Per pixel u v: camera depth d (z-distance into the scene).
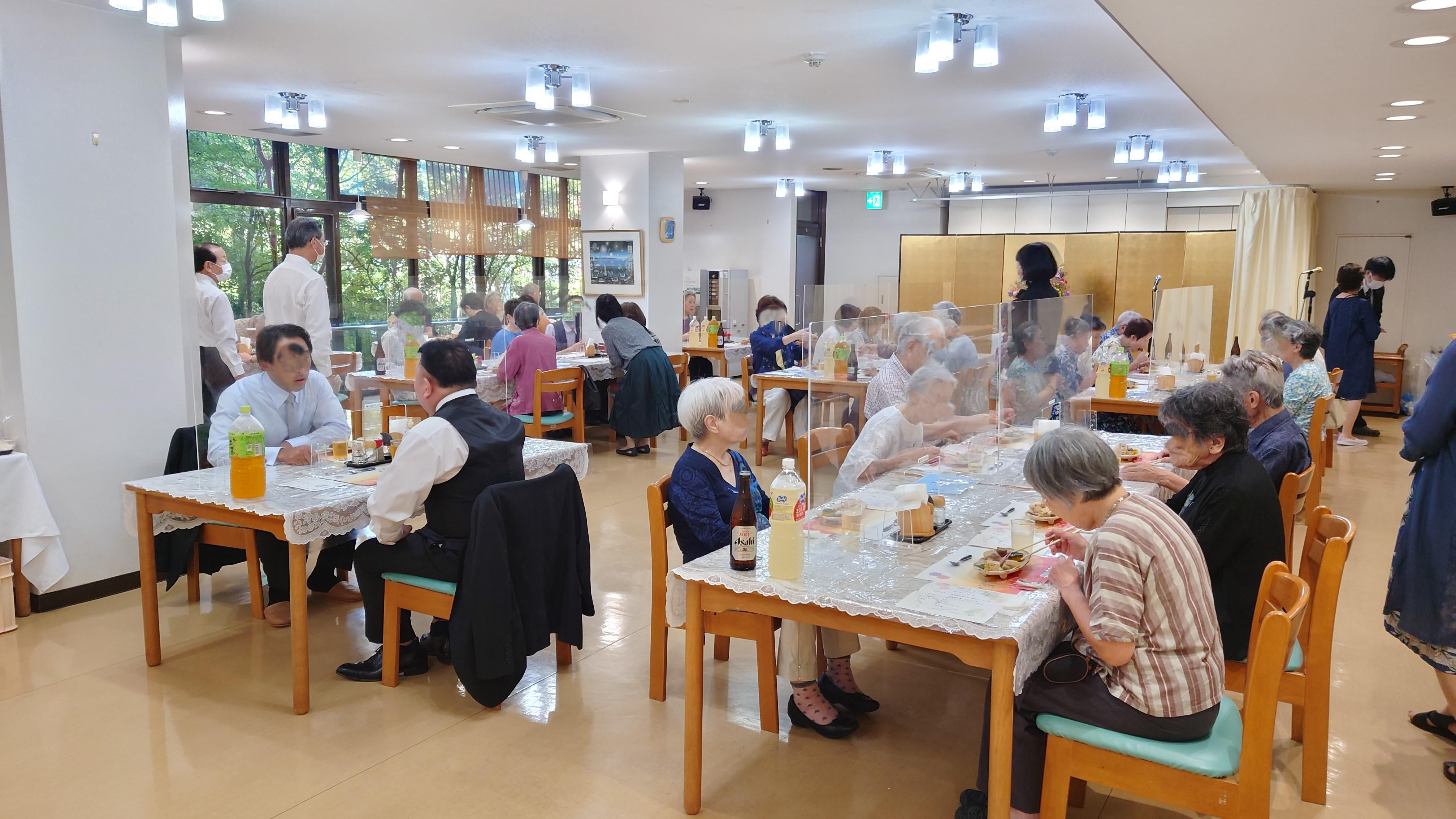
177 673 3.10
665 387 6.87
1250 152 6.74
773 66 4.93
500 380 6.30
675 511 2.75
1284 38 3.45
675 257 8.99
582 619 3.49
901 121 6.66
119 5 3.46
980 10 3.87
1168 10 3.09
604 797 2.37
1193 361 6.00
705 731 2.73
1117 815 2.31
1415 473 2.61
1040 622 1.89
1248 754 1.72
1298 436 3.10
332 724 2.75
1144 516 1.83
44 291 3.64
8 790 2.38
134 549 3.97
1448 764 2.51
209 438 3.42
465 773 2.48
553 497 2.93
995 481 3.07
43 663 3.18
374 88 5.60
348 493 2.91
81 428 3.78
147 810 2.29
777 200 11.98
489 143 7.86
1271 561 2.26
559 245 10.50
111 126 3.83
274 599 3.59
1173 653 1.82
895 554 2.31
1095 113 5.82
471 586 2.69
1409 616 2.59
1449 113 5.02
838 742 2.67
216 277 4.53
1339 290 7.90
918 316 2.63
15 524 3.49
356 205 8.52
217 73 5.18
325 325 4.39
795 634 2.66
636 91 5.63
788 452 7.11
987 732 2.13
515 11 3.94
